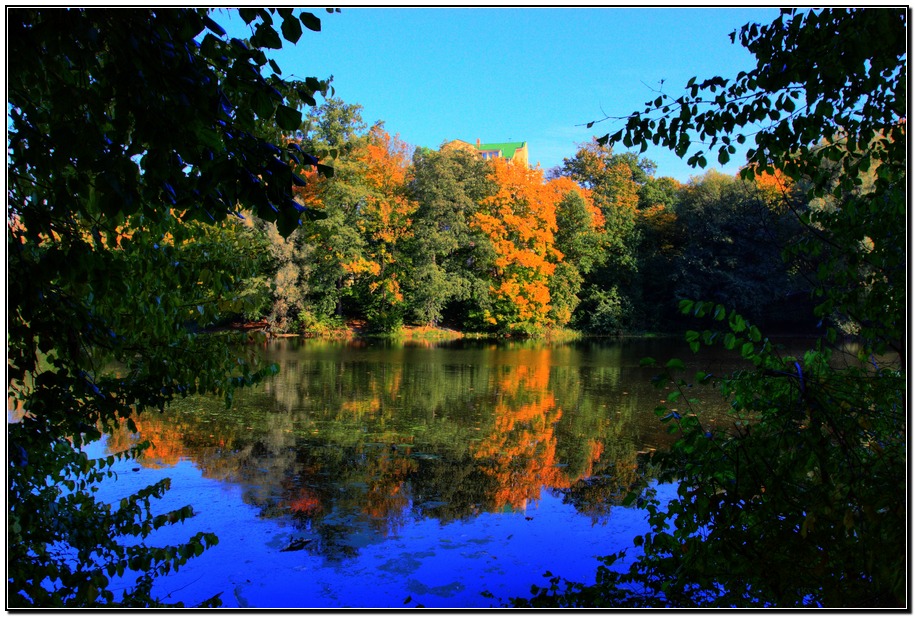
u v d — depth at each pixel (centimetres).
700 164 363
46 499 317
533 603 419
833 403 272
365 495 643
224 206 199
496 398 1259
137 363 360
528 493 655
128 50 173
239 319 3250
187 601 418
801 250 333
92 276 206
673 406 1143
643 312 3750
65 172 252
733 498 278
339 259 2975
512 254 3312
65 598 304
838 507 233
